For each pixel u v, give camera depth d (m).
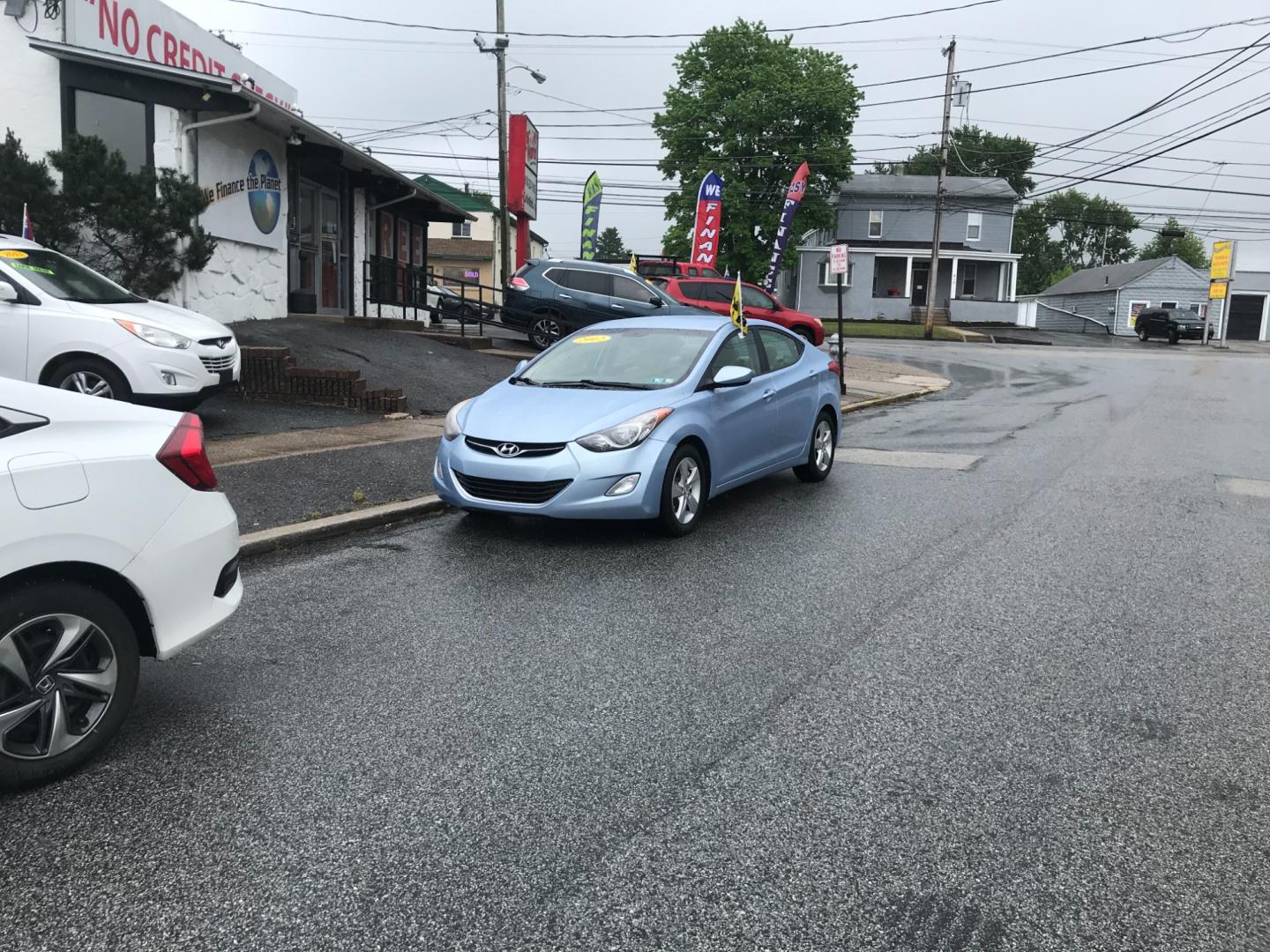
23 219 11.39
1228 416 15.43
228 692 4.25
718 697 4.23
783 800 3.35
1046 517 7.86
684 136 46.19
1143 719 4.05
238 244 15.62
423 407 12.21
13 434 3.36
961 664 4.66
